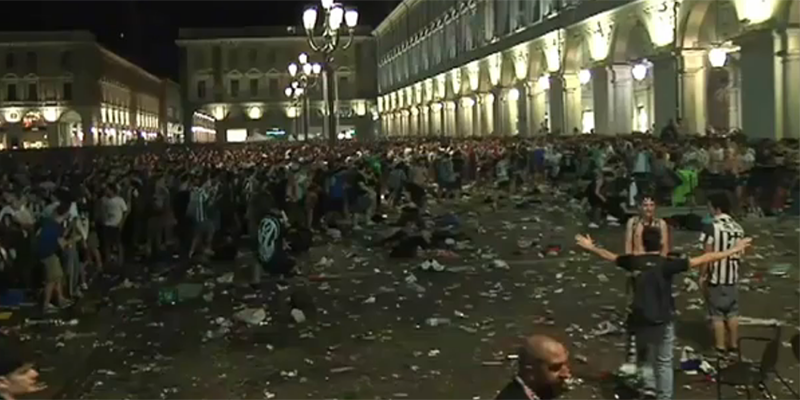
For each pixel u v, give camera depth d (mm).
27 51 102812
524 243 21125
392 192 32250
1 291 16469
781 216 23156
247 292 16469
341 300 15367
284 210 24594
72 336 13344
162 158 43625
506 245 21266
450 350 11719
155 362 11680
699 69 35438
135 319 14492
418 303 14836
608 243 20844
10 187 20797
